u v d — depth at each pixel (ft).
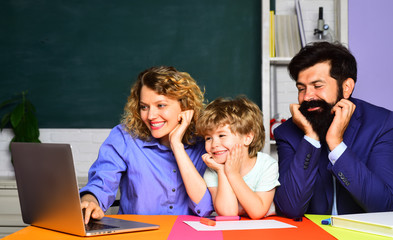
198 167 5.36
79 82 10.38
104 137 10.30
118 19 10.37
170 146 5.31
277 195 4.69
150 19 10.33
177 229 3.75
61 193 3.53
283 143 5.51
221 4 10.22
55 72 10.41
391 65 8.89
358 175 4.51
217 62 10.19
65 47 10.42
